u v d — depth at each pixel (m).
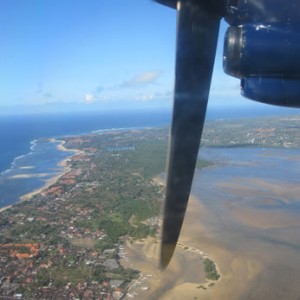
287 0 3.46
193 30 3.27
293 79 3.52
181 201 3.34
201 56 3.27
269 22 3.49
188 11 3.25
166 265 3.46
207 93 3.27
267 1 3.48
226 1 3.37
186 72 3.25
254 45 3.48
